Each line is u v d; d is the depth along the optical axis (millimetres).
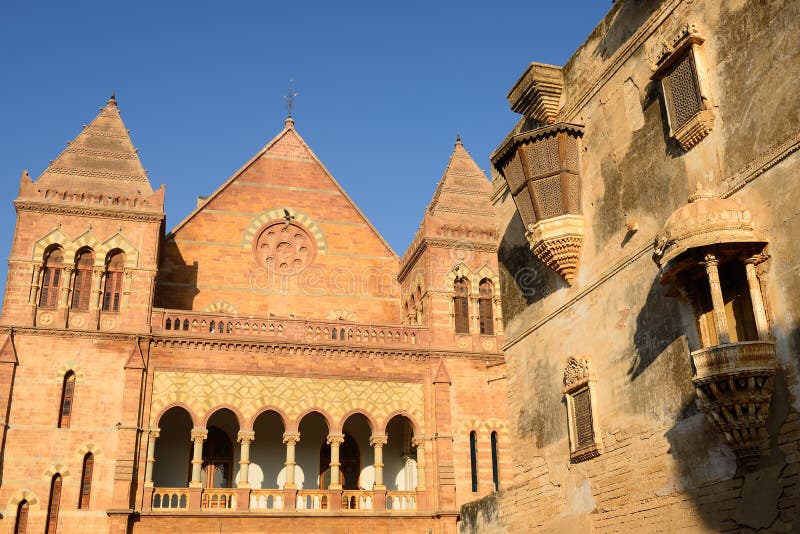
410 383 41938
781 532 13469
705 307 15961
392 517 39031
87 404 36875
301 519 37938
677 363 16625
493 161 22406
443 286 44156
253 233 47281
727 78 15914
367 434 43625
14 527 34312
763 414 13891
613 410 18562
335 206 49469
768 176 14656
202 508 37125
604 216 19734
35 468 35406
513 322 23922
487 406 42219
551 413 21359
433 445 40844
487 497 24797
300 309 46562
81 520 35094
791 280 13898
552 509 20781
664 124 17781
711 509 15148
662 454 16703
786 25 14555
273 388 39844
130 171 41875
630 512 17547
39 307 38344
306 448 42594
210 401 38750
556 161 20750
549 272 22125
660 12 18203
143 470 36750
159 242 42000
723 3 16188
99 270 39375
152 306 39844
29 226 39312
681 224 15000
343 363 41344
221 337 39719
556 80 22375
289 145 50281
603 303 19453
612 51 20141
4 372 36281
